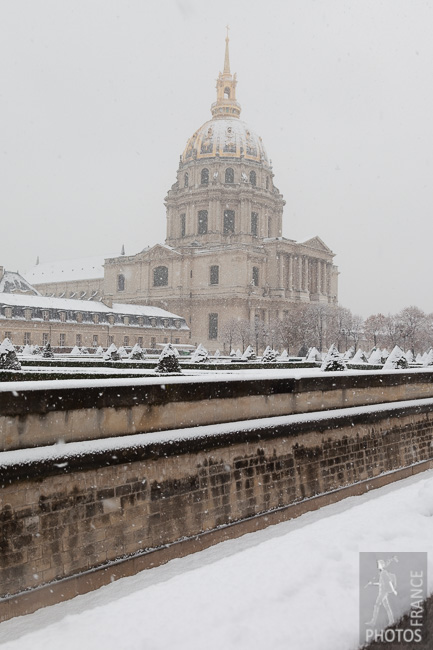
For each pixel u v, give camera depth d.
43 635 3.82
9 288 143.38
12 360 28.50
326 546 4.95
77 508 11.41
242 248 147.00
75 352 82.75
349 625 3.77
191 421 14.07
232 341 138.75
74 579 11.12
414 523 5.50
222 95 174.88
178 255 155.88
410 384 23.38
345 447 18.88
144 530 12.58
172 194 166.62
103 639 3.66
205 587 4.27
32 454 10.72
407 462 22.09
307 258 159.75
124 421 12.55
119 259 170.50
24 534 10.53
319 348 126.00
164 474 13.12
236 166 160.62
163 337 136.38
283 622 3.75
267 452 15.89
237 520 14.77
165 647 3.54
